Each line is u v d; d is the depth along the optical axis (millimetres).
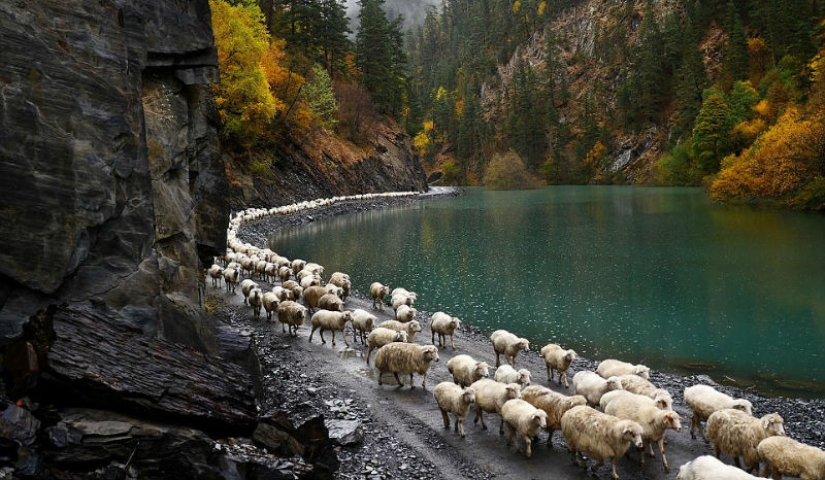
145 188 9398
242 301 24406
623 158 139000
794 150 61750
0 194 7176
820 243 39531
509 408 11516
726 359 18938
